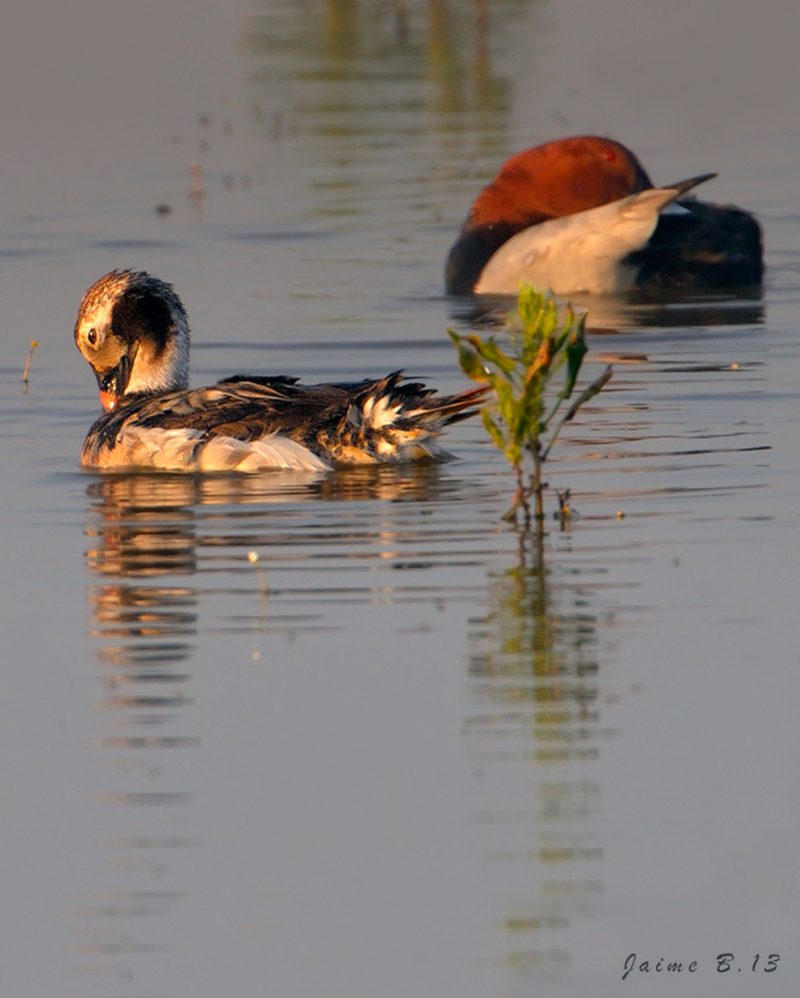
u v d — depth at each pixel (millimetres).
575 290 23609
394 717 10836
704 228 23922
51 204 28984
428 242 26484
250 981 8609
